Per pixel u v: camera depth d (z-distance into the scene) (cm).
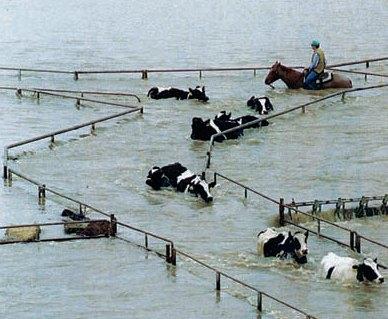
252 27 7631
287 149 4238
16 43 6762
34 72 5850
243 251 3166
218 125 4356
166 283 2938
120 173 3906
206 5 9050
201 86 5469
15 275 2977
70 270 3019
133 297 2841
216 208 3541
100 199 3616
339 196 3647
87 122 4647
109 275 2986
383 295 2867
